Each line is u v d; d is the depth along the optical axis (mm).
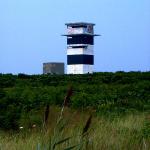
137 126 25828
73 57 149500
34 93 45125
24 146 18656
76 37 148125
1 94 38531
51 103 42938
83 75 72375
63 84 67188
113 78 69562
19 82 65750
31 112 36312
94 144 18469
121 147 19125
